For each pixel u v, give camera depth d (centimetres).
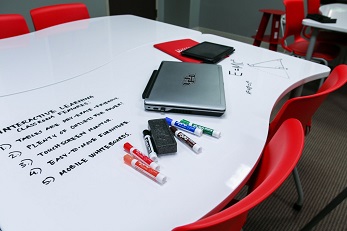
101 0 321
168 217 54
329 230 136
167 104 86
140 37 161
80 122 81
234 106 93
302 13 252
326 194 156
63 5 191
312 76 119
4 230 50
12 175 61
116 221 52
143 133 76
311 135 211
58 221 52
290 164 53
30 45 143
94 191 58
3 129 76
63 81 105
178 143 75
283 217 142
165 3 418
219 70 111
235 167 67
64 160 66
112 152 70
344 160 184
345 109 252
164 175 62
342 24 202
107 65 121
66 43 147
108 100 93
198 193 59
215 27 421
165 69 109
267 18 316
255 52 145
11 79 106
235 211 43
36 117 82
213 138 77
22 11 257
